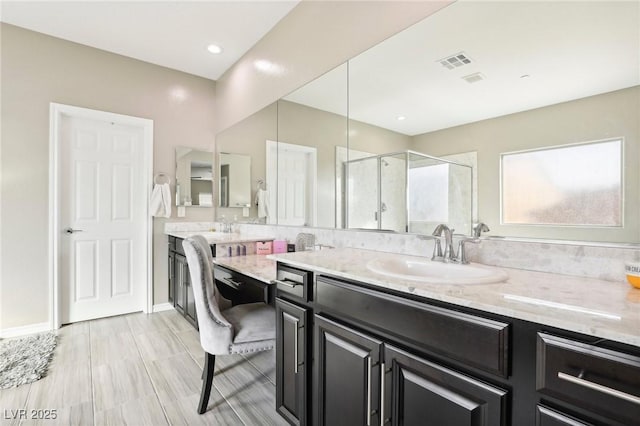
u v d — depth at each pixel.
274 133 2.57
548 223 1.14
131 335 2.59
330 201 2.05
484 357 0.77
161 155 3.27
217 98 3.60
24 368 1.98
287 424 1.52
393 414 0.99
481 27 1.31
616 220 0.99
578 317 0.66
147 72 3.19
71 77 2.79
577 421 0.63
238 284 1.82
